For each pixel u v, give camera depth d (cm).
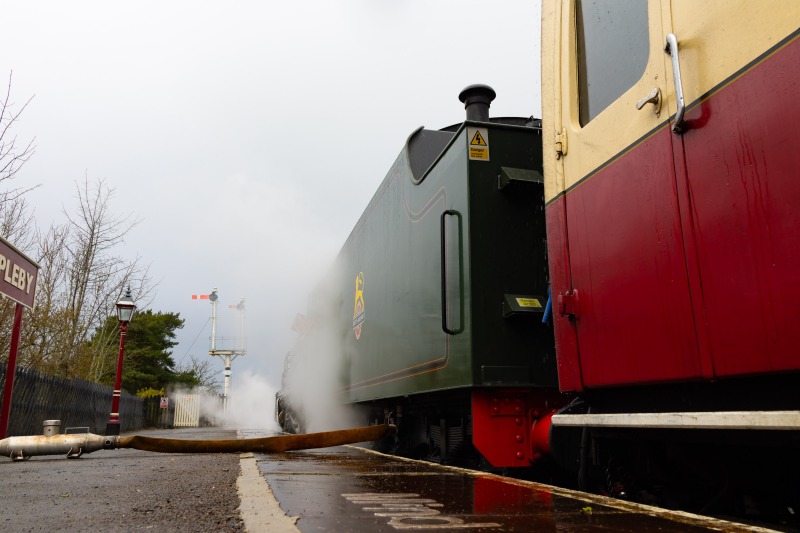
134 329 3628
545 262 495
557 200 334
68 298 1873
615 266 276
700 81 229
